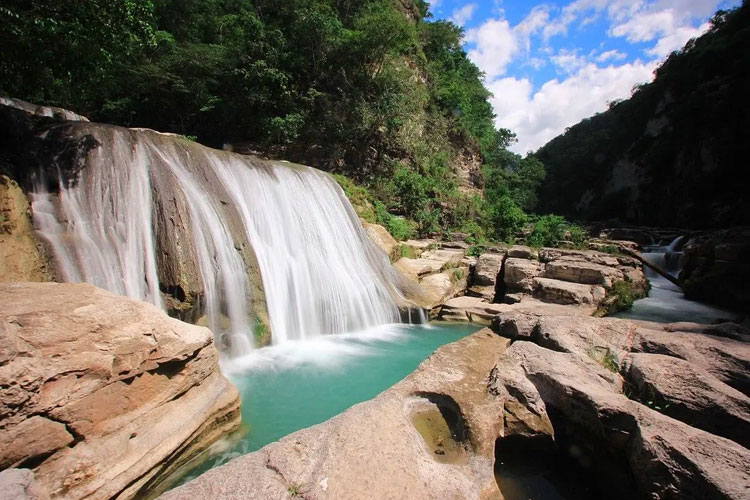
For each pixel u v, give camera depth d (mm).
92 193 6656
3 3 6070
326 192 11977
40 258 5461
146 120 24438
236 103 22984
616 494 3570
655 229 29250
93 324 3621
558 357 4879
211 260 7285
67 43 6883
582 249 17656
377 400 4004
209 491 2760
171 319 4578
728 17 43188
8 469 2793
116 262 6312
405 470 3100
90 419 3420
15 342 2980
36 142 6859
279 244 9250
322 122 22484
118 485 3434
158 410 4086
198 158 8617
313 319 9094
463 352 5305
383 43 22422
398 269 12594
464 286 13633
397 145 23766
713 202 32812
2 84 8336
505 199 22281
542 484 3824
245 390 6270
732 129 32719
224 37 25578
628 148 48844
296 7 24344
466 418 3857
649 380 4246
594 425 3822
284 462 3062
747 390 4262
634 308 12422
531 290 12344
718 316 11641
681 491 2934
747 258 12258
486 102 39250
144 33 7617
